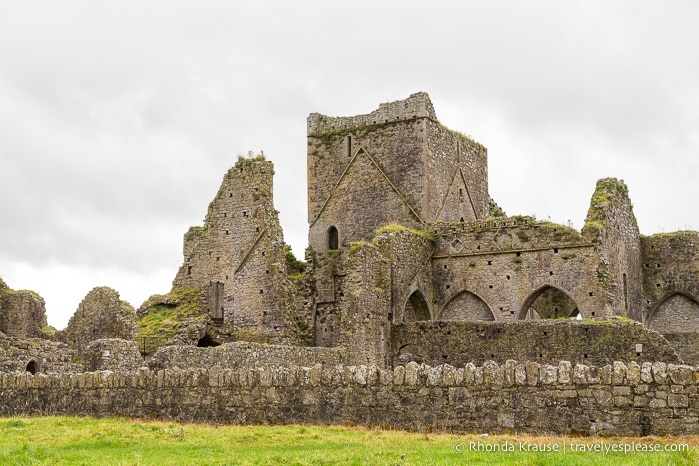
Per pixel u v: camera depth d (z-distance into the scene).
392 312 62.19
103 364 45.03
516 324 55.97
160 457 28.62
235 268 64.38
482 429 32.12
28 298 59.12
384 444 29.98
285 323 61.75
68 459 28.31
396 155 71.88
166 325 60.72
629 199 70.81
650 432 30.22
